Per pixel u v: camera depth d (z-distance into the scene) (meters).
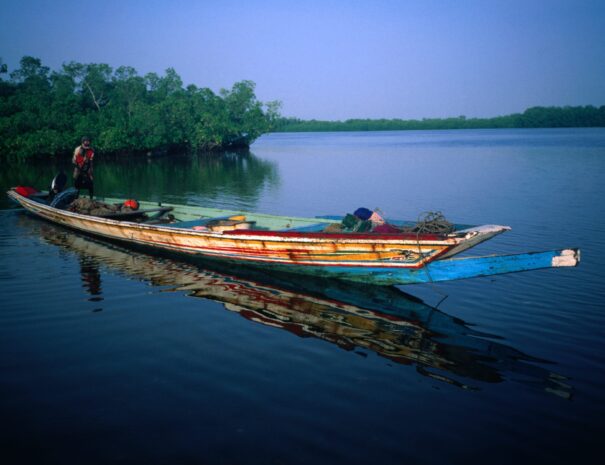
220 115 65.69
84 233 11.85
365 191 20.30
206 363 5.29
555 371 5.15
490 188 19.91
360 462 3.69
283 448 3.85
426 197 18.09
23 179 26.66
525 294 7.50
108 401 4.52
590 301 7.11
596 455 3.80
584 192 17.91
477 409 4.43
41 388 4.76
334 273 8.20
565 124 167.00
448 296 7.55
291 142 104.62
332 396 4.63
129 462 3.70
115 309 6.90
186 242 9.31
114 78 65.12
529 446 3.91
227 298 7.43
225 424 4.17
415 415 4.32
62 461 3.72
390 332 6.19
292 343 5.82
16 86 65.00
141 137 50.56
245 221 9.57
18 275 8.45
